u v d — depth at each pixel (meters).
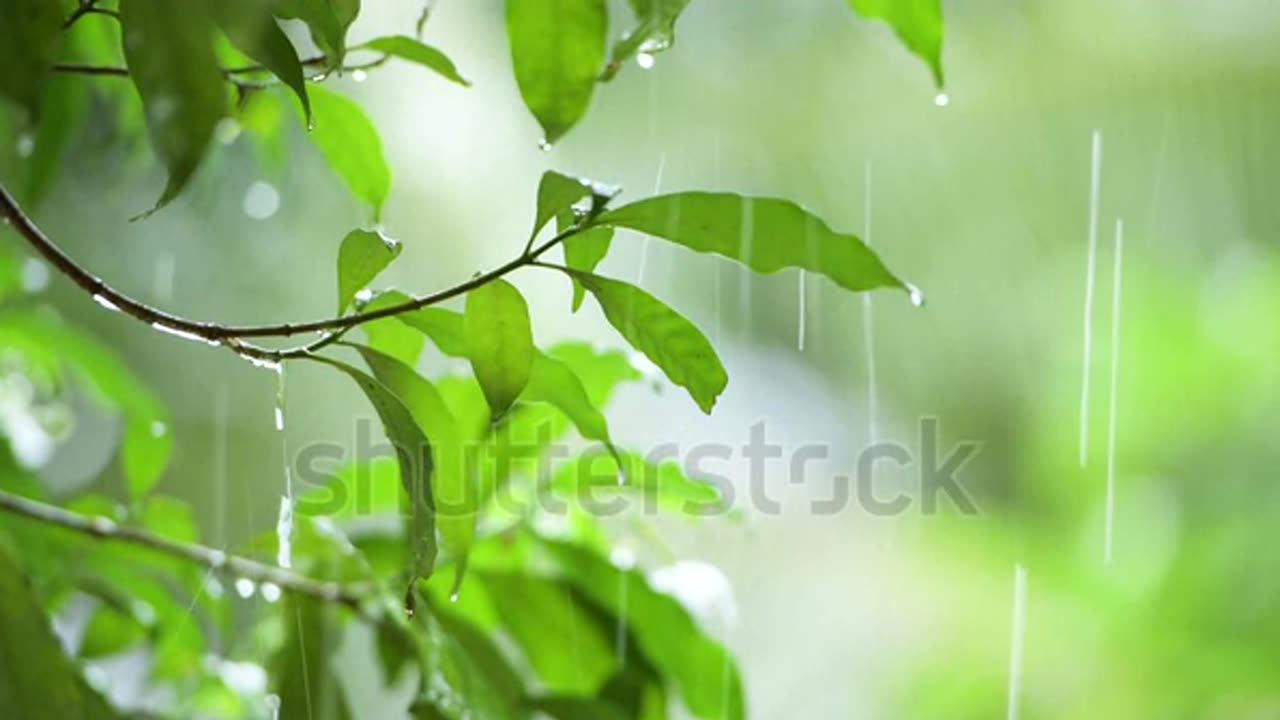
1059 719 3.36
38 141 1.77
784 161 3.36
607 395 1.76
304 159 2.54
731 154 3.26
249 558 1.77
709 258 2.67
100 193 2.44
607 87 3.01
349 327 1.51
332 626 1.76
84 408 2.80
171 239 2.77
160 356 2.94
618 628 1.80
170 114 1.44
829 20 3.34
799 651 3.38
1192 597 3.33
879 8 1.58
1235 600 3.31
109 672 1.91
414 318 1.57
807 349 2.99
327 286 2.87
